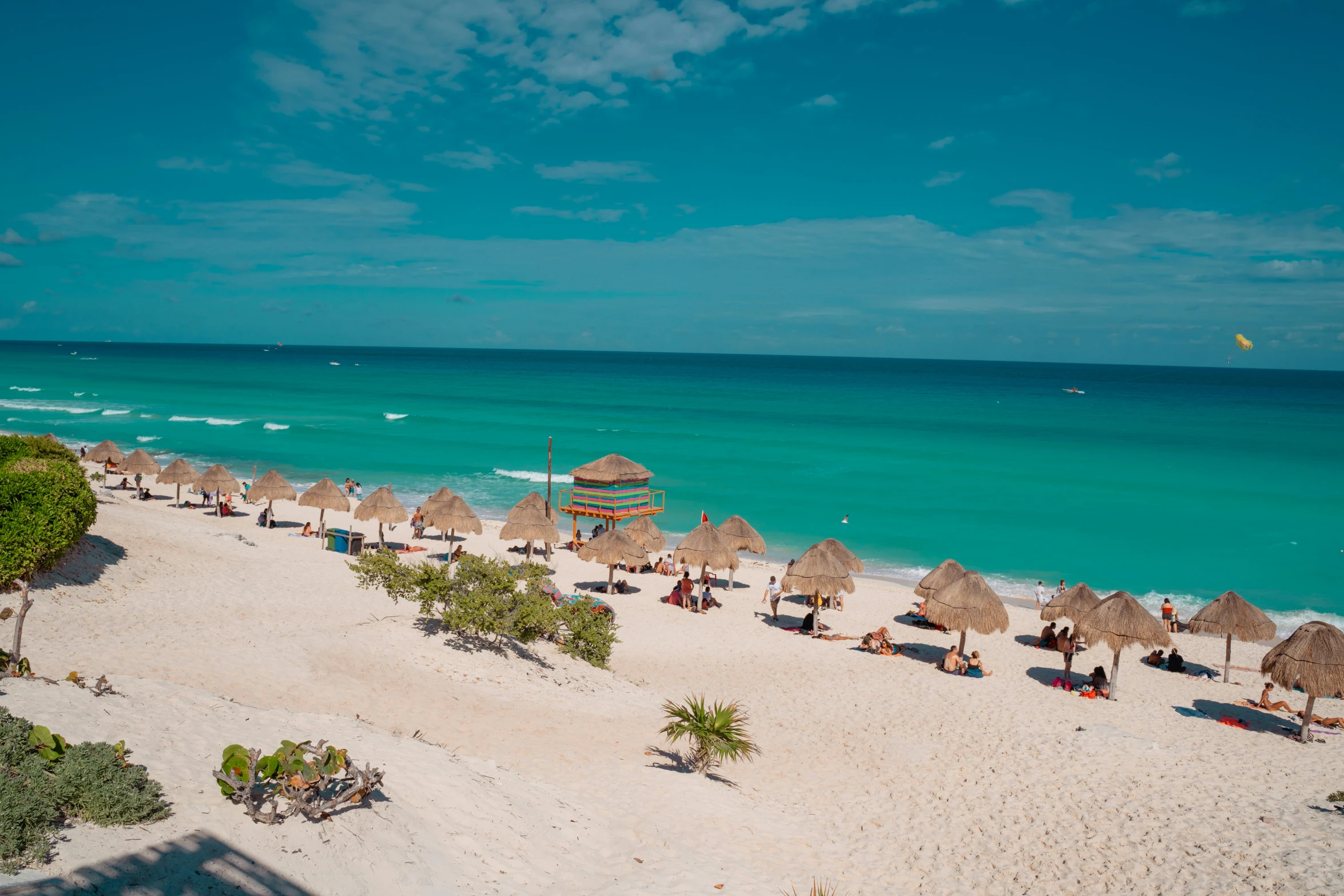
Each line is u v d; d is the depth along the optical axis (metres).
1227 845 10.48
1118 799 12.21
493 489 46.50
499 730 11.98
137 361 194.88
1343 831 10.73
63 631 13.36
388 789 7.95
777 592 24.30
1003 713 16.61
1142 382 198.88
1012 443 69.12
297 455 56.53
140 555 19.77
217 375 143.75
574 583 27.25
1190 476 53.47
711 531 25.45
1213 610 20.62
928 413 97.12
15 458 19.64
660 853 8.76
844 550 25.61
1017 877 9.79
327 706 11.18
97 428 64.88
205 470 50.22
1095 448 66.56
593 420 82.75
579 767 11.06
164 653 12.44
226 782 6.69
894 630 23.88
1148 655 22.36
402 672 13.44
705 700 16.70
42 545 14.98
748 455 61.12
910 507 44.28
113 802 6.09
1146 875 9.82
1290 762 14.22
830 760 13.91
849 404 111.06
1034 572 33.09
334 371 165.75
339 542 28.70
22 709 7.48
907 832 11.04
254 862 6.08
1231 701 18.61
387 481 48.47
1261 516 42.56
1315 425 86.00
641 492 32.69
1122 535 38.69
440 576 15.51
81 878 5.32
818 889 8.82
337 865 6.39
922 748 14.48
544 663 15.72
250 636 14.39
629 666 18.89
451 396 109.75
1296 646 16.20
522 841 8.05
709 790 11.30
